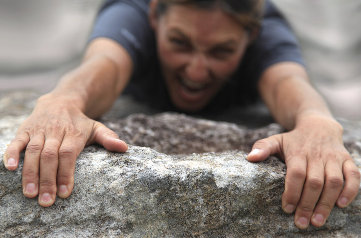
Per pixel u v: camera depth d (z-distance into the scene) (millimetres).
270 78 1650
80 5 4395
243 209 1036
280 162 1110
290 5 4156
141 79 2014
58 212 992
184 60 1676
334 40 3748
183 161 1074
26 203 989
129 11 1894
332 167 1017
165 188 1003
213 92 1870
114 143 1056
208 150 1323
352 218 1073
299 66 1668
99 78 1365
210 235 1034
